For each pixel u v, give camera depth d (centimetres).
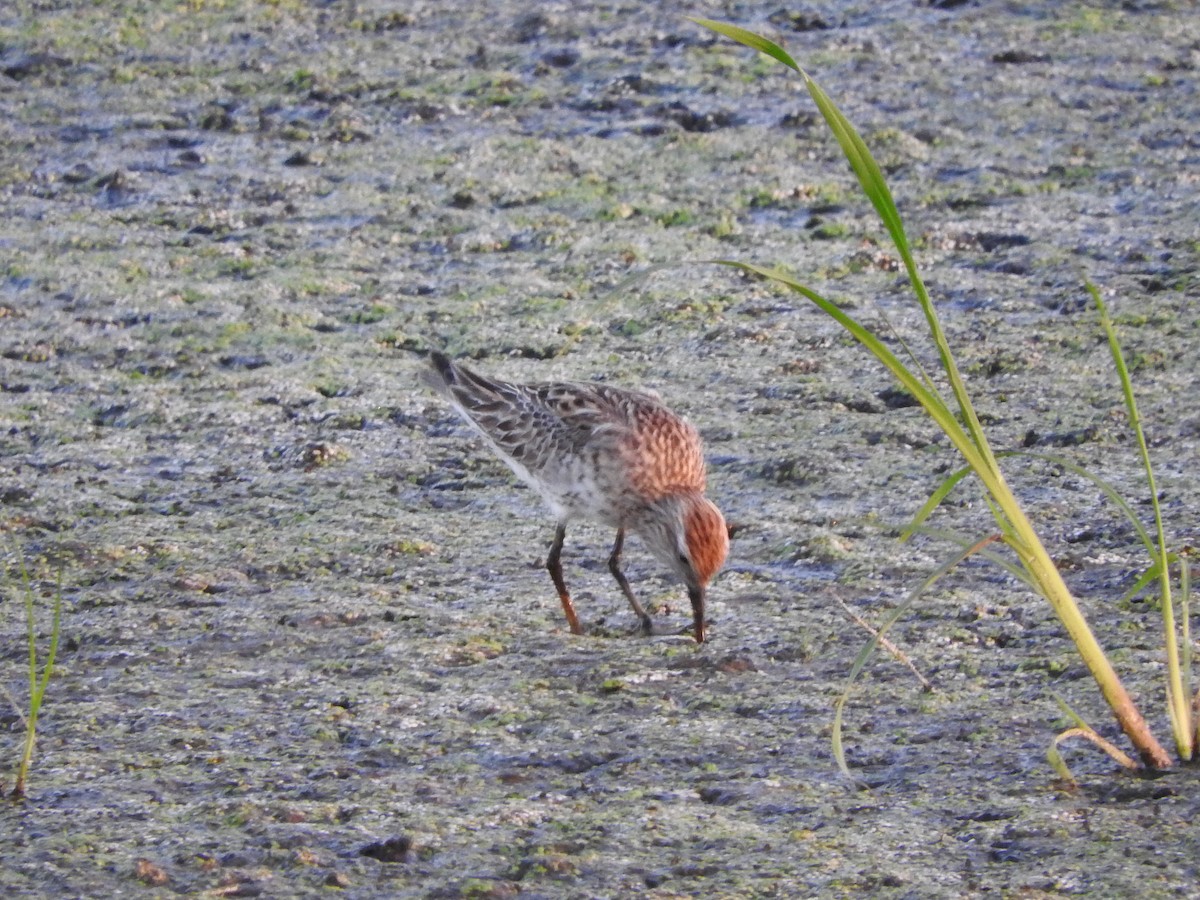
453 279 1752
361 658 987
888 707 893
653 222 1886
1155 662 927
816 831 750
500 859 732
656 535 1103
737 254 1789
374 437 1400
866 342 772
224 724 892
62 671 973
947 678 930
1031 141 2077
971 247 1783
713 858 727
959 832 744
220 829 760
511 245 1839
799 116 2175
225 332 1623
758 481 1288
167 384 1511
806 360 1527
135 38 2531
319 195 1984
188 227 1897
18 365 1551
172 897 698
